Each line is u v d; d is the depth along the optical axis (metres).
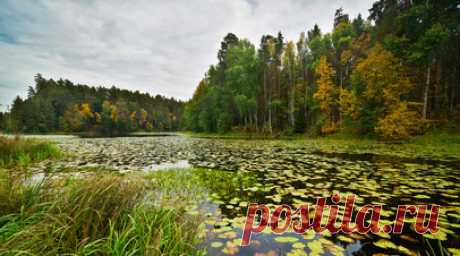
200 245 2.25
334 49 25.62
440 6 13.72
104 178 2.71
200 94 43.22
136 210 2.43
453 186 4.45
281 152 10.62
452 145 11.21
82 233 1.98
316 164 7.16
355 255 2.06
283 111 28.58
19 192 2.35
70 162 7.83
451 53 14.63
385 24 19.36
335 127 20.98
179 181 5.03
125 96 83.19
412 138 13.90
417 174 5.57
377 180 4.98
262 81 30.48
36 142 9.70
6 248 1.49
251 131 29.52
